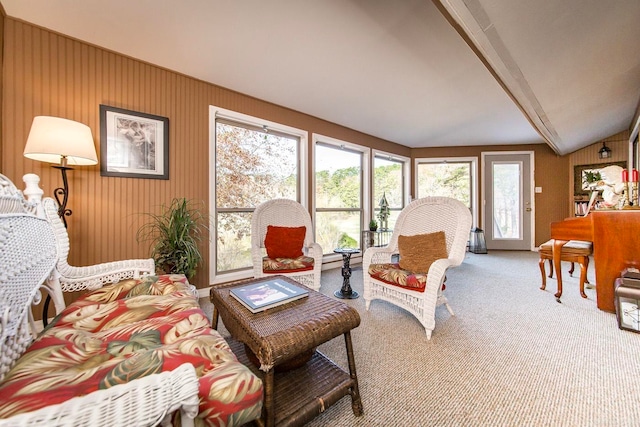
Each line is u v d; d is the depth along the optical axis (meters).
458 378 1.39
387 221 4.64
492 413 1.15
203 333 0.97
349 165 4.43
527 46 1.83
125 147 2.27
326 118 3.80
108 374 0.68
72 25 1.87
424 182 5.55
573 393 1.27
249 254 3.21
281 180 3.51
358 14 1.73
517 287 2.95
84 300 1.23
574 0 1.44
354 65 2.36
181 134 2.58
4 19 1.79
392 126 4.15
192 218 2.63
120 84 2.24
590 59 2.11
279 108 3.35
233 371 0.71
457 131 4.41
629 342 1.75
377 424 1.10
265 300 1.32
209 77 2.62
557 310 2.29
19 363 0.77
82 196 2.10
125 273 1.55
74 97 2.04
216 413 0.62
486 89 2.84
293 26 1.85
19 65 1.85
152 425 0.48
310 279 2.54
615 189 2.55
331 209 4.16
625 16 1.62
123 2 1.65
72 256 2.06
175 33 1.95
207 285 2.77
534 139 4.96
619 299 1.93
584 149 4.96
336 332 1.15
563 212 5.16
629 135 4.25
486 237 5.40
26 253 0.98
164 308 1.18
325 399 1.10
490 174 5.39
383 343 1.77
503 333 1.89
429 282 1.82
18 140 1.85
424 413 1.16
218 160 2.93
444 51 2.14
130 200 2.31
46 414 0.41
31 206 1.12
